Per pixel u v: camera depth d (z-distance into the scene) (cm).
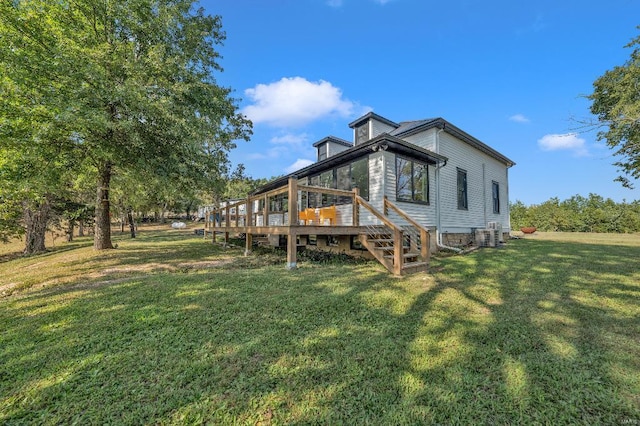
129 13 877
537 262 691
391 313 357
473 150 1262
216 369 235
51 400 202
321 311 363
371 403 194
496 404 192
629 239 1311
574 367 234
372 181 891
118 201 1622
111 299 417
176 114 843
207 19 1180
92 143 791
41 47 727
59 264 771
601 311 360
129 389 212
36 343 286
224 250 1067
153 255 919
